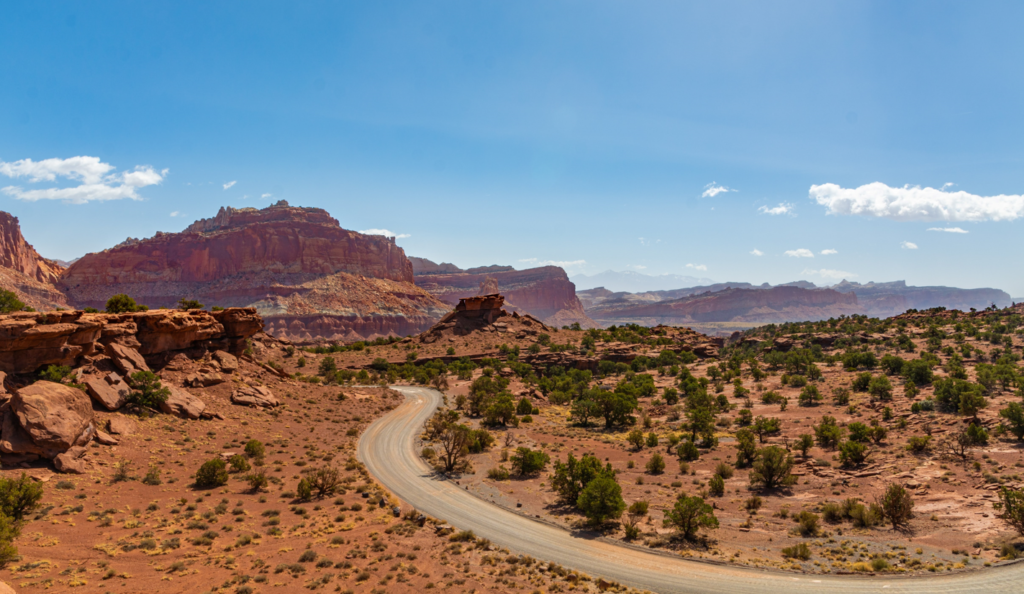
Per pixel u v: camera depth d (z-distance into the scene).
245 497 45.81
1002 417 66.56
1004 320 192.25
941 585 31.08
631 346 192.00
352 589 30.70
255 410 71.75
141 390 59.41
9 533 30.44
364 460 62.72
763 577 33.53
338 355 173.75
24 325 49.84
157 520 38.41
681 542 39.75
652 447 76.06
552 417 101.50
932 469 53.75
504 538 41.03
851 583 32.06
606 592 31.92
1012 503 37.28
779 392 112.31
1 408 44.19
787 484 54.69
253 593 29.30
